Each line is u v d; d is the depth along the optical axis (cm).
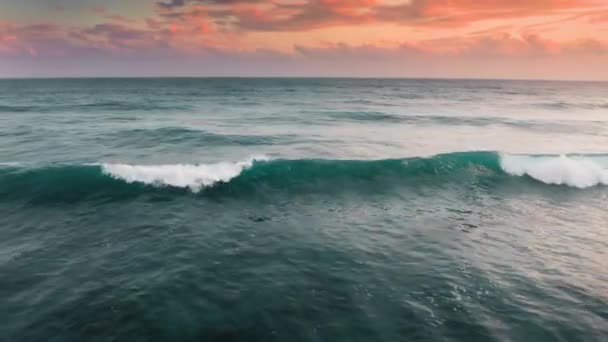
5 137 1980
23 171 1209
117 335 520
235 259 748
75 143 1853
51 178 1189
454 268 714
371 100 5219
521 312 570
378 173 1376
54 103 4159
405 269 711
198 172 1267
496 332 523
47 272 684
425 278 676
